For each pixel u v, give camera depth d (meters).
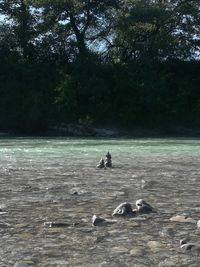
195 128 55.69
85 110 55.97
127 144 32.38
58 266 4.61
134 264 4.67
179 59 59.88
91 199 8.51
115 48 61.09
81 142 35.53
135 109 55.50
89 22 59.00
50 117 54.09
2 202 8.14
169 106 56.00
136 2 58.25
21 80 57.53
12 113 54.19
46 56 60.19
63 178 12.02
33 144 32.34
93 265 4.64
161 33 57.75
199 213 7.17
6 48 59.81
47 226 6.25
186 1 59.22
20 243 5.43
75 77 55.47
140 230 6.04
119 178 12.10
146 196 8.91
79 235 5.79
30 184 10.67
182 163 17.12
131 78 56.25
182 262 4.73
